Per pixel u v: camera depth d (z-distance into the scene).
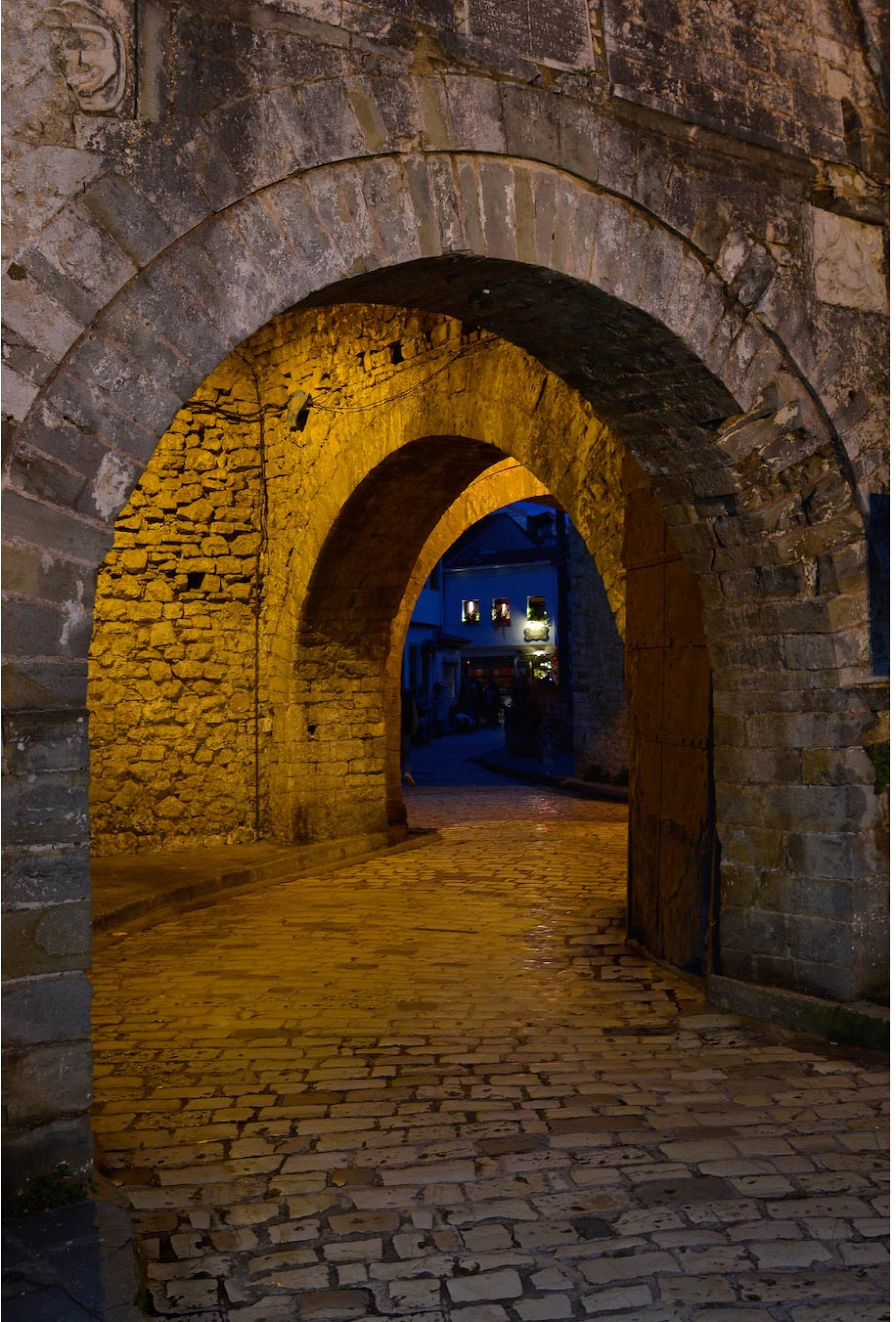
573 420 7.73
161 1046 5.48
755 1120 4.50
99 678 10.76
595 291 4.87
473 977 6.69
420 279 4.71
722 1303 3.22
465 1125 4.47
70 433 3.47
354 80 4.13
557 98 4.70
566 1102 4.71
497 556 40.06
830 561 5.58
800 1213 3.73
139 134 3.61
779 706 5.82
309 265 4.02
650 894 7.17
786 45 5.59
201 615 11.19
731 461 5.56
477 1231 3.63
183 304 3.71
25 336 3.38
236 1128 4.46
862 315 5.82
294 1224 3.69
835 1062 5.19
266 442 11.34
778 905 5.85
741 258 5.33
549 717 23.38
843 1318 3.15
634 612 7.33
